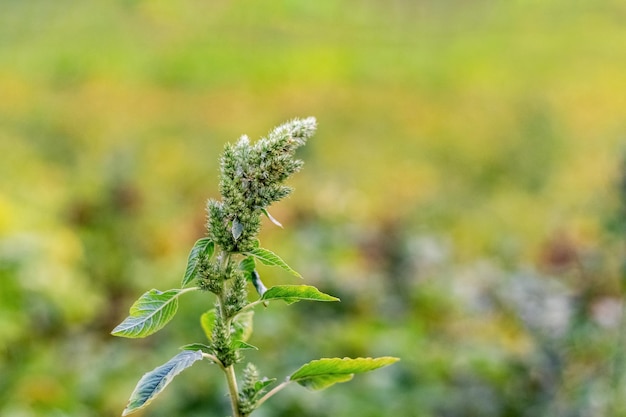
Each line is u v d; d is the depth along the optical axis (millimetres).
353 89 26906
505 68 29391
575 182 13711
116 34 32344
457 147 17562
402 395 4586
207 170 14539
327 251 7191
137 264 7250
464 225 10633
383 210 10367
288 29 35844
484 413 4320
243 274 1397
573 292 4574
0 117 18766
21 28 31516
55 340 5707
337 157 17141
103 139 17547
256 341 5020
